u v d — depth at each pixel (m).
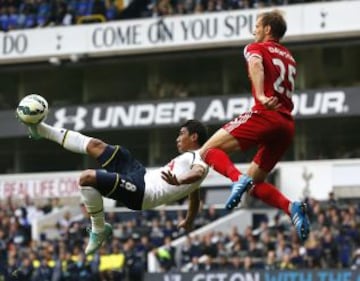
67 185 38.59
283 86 10.31
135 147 40.44
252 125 10.27
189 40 37.00
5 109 42.09
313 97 36.44
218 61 39.28
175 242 28.61
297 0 36.31
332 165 35.38
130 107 38.78
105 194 10.66
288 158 37.84
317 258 25.50
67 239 30.30
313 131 37.59
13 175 39.41
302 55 38.12
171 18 37.34
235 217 31.62
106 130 39.47
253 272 24.88
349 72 37.56
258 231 28.73
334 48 37.69
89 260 27.42
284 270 24.56
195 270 25.75
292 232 26.89
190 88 39.66
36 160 41.66
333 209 28.45
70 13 39.56
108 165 10.80
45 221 33.66
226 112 37.34
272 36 10.44
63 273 27.47
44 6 40.12
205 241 27.55
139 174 10.77
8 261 28.59
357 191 34.94
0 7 40.72
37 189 38.97
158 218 31.77
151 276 25.91
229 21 36.38
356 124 37.09
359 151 37.00
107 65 40.91
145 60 39.19
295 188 35.69
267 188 10.59
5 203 36.62
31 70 41.91
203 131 11.20
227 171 10.16
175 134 39.72
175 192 10.80
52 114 39.88
